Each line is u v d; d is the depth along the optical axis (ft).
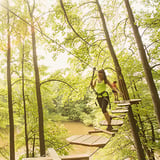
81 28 35.73
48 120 50.24
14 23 35.88
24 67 49.06
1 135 50.24
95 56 38.34
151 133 42.04
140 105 40.73
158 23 28.09
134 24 26.96
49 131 48.91
